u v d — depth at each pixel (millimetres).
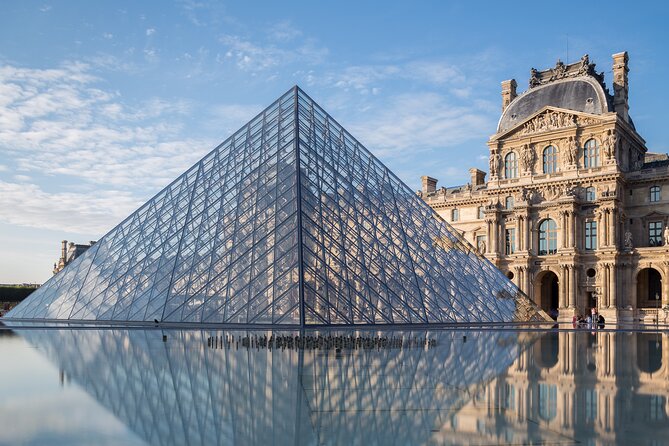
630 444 11422
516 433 12320
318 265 47969
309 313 44625
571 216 108062
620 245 107250
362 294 47938
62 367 22625
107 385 18453
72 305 57531
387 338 36750
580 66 117688
